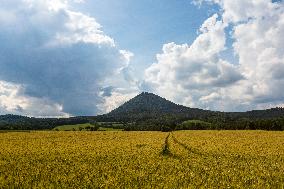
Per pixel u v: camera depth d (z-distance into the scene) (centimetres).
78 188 2094
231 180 2294
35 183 2173
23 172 2578
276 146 4941
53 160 3394
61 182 2217
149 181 2225
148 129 16600
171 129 16100
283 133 8788
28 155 3747
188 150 4316
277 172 2684
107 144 5153
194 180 2250
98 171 2631
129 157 3578
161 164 2995
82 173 2539
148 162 3136
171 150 4228
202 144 5103
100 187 2103
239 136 7362
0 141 5759
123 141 5831
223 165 3000
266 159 3612
